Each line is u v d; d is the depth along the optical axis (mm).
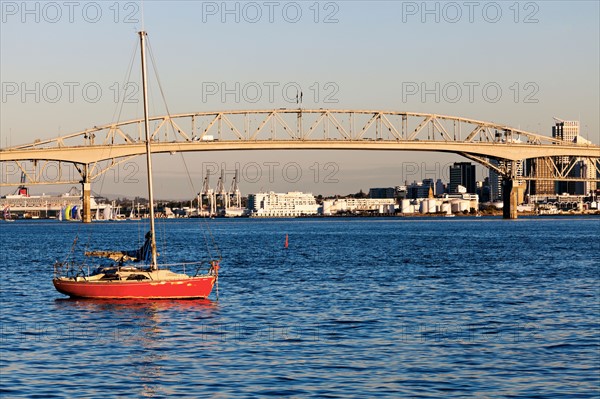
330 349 45031
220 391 36312
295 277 85625
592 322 53594
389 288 74000
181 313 58750
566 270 92562
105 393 36031
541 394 35656
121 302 63844
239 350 44906
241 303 63812
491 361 41688
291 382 37750
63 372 39781
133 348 45719
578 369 39938
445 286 75500
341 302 64312
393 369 40125
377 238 188750
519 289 72688
